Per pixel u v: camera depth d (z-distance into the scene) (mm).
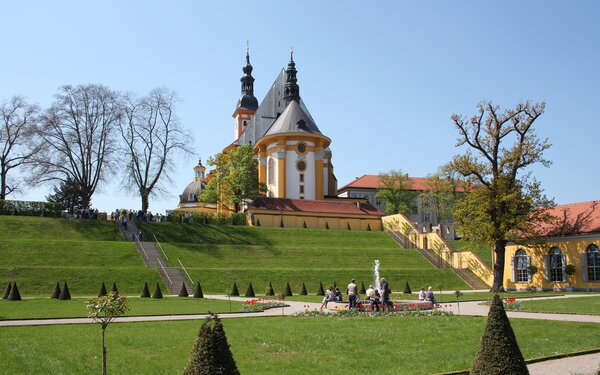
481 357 11102
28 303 37094
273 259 63562
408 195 116875
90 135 73375
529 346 18797
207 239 69938
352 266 63594
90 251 57312
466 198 53438
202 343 10094
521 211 50406
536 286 56719
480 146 51625
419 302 34719
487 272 60656
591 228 52469
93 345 18984
